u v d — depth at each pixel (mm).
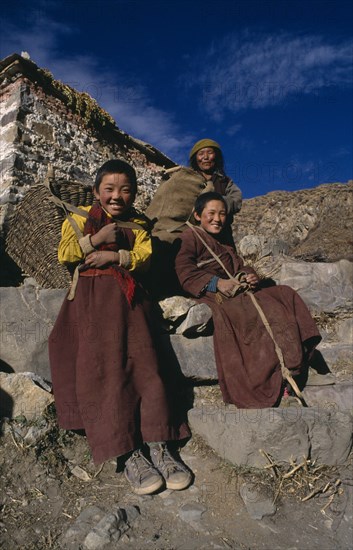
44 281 3350
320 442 2393
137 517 2062
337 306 3861
